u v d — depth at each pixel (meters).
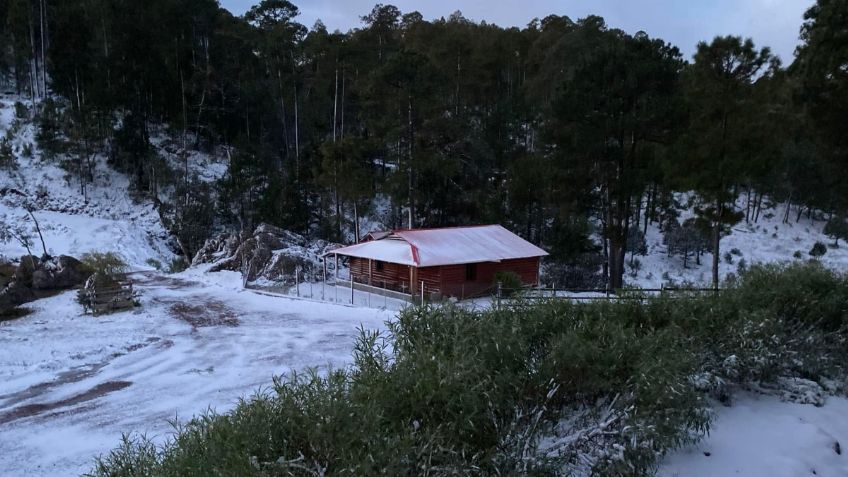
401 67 38.16
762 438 6.46
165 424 10.94
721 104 24.28
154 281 33.31
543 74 60.34
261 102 62.94
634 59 28.47
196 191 52.94
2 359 16.02
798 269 10.45
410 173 40.06
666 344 6.37
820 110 20.83
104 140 58.56
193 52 65.50
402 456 3.73
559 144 30.92
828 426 6.91
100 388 13.50
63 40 57.22
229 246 40.12
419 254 27.98
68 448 9.80
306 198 50.16
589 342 5.69
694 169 25.34
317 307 25.03
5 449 9.77
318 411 3.85
